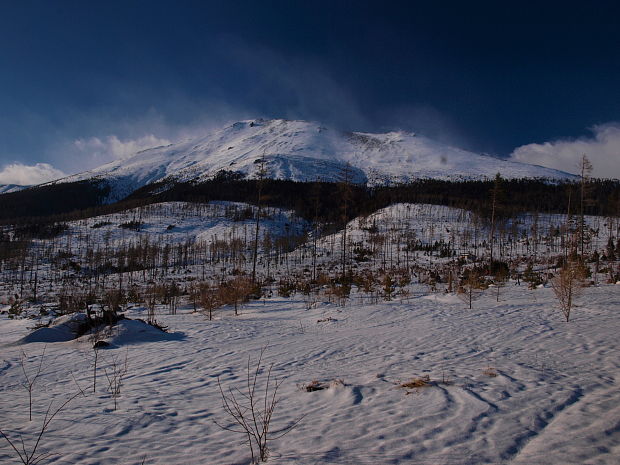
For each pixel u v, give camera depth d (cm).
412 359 691
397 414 400
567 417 365
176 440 359
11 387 596
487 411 391
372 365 661
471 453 298
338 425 379
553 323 991
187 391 549
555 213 9744
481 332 930
